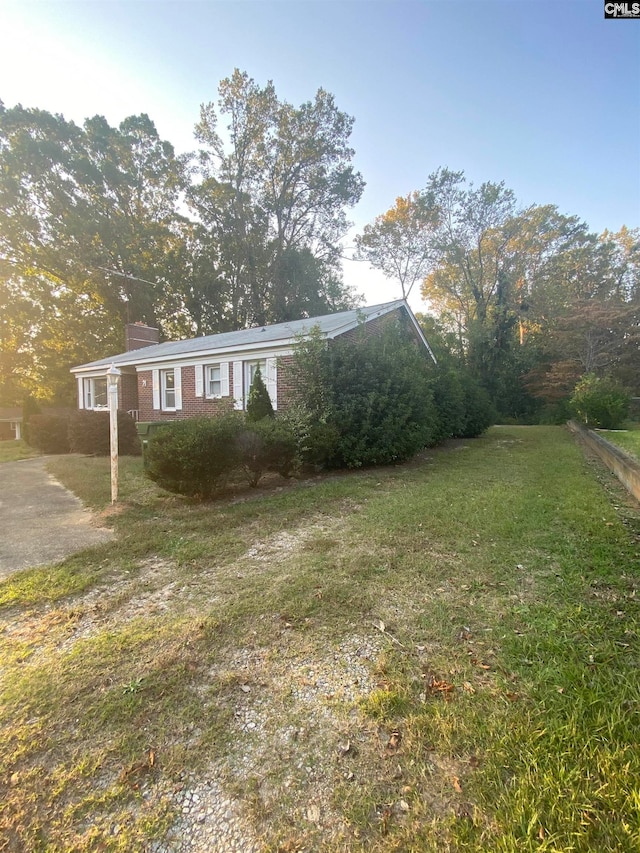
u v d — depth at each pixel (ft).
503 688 6.33
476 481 22.00
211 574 11.13
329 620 8.57
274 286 92.73
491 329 80.28
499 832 4.21
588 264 81.82
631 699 5.92
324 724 5.87
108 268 75.72
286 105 86.84
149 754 5.44
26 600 9.89
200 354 42.27
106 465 32.22
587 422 51.34
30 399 56.95
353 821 4.49
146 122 82.74
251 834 4.42
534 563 11.01
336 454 26.84
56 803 4.81
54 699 6.48
